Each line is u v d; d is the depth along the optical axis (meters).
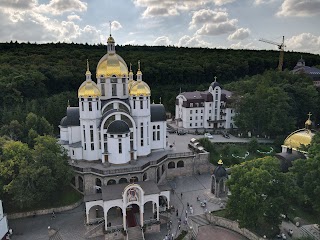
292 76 148.50
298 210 65.75
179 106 133.50
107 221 63.66
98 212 67.31
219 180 73.00
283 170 74.50
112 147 75.75
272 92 115.94
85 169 72.44
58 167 67.88
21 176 63.69
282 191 56.19
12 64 169.00
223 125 130.00
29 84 139.88
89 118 77.12
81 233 61.09
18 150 68.06
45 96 150.25
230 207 59.31
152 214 66.69
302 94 127.38
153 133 89.38
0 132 87.69
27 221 65.50
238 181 59.19
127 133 75.88
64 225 63.75
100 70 81.50
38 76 145.50
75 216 67.25
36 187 65.88
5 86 130.25
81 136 79.81
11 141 72.00
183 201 73.25
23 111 119.62
